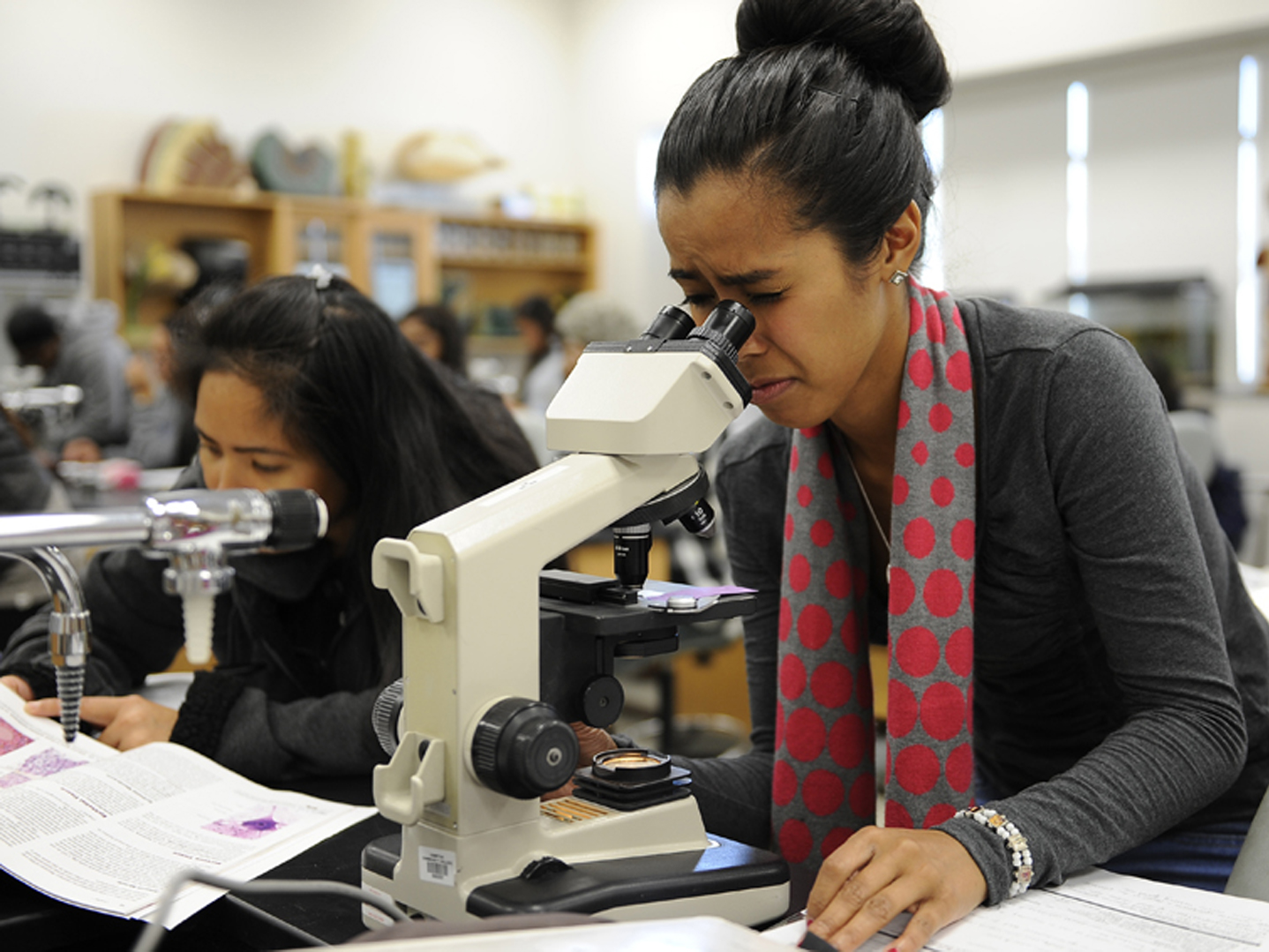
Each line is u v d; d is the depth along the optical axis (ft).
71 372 16.85
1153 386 3.56
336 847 3.28
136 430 16.60
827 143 3.05
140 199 19.76
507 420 5.42
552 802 2.97
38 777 3.62
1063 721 4.05
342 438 4.54
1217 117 17.04
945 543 3.69
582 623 2.74
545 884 2.61
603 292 25.11
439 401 4.96
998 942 2.64
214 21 20.70
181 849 3.21
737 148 3.05
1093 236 18.40
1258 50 16.57
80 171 19.45
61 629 2.89
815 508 4.08
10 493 9.39
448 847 2.63
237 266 19.84
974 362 3.71
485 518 2.66
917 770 3.66
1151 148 17.71
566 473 2.78
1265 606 6.02
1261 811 3.35
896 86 3.41
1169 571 3.30
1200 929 2.71
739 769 4.18
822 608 4.07
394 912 2.41
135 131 19.93
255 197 20.31
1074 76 18.38
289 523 2.64
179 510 2.53
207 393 4.49
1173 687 3.26
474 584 2.59
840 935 2.57
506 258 23.65
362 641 4.77
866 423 3.94
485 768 2.55
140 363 17.57
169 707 4.70
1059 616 3.80
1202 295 17.16
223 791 3.67
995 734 4.28
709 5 22.85
